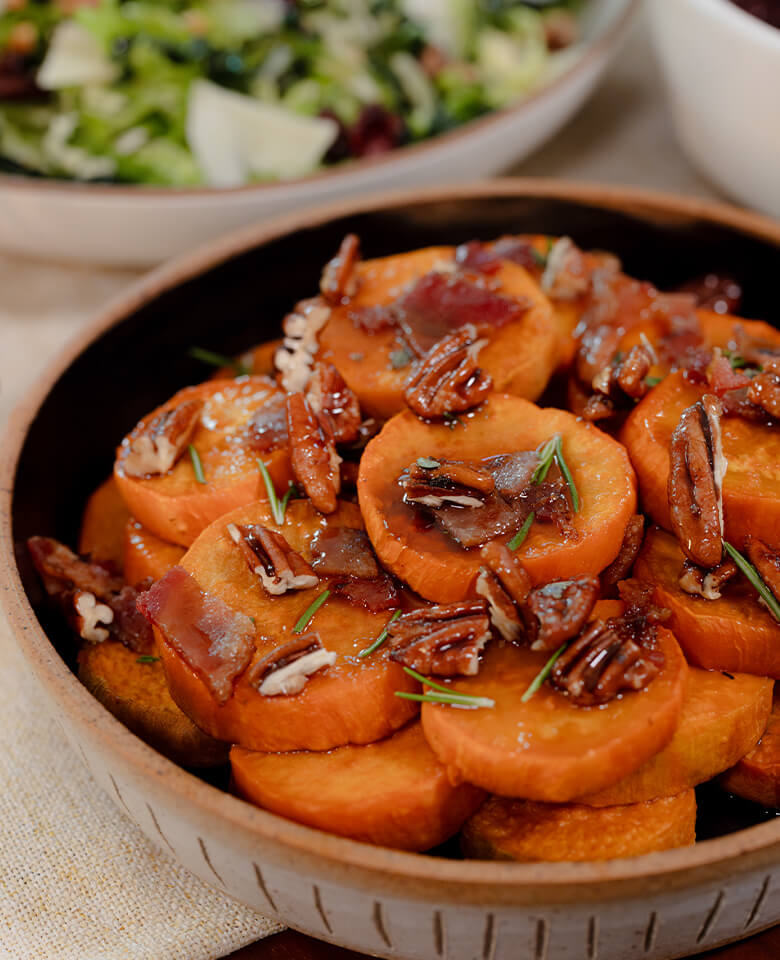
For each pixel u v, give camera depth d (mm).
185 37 674
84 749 446
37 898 468
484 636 440
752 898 422
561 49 712
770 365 473
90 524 514
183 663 448
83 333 512
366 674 442
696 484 455
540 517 452
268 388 502
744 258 538
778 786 453
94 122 655
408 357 495
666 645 445
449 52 699
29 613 454
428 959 433
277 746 447
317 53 681
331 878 417
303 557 465
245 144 653
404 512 456
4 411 577
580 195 543
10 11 676
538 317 501
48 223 604
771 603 447
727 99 581
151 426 492
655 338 511
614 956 428
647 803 446
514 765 427
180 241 610
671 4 583
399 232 552
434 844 445
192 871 451
